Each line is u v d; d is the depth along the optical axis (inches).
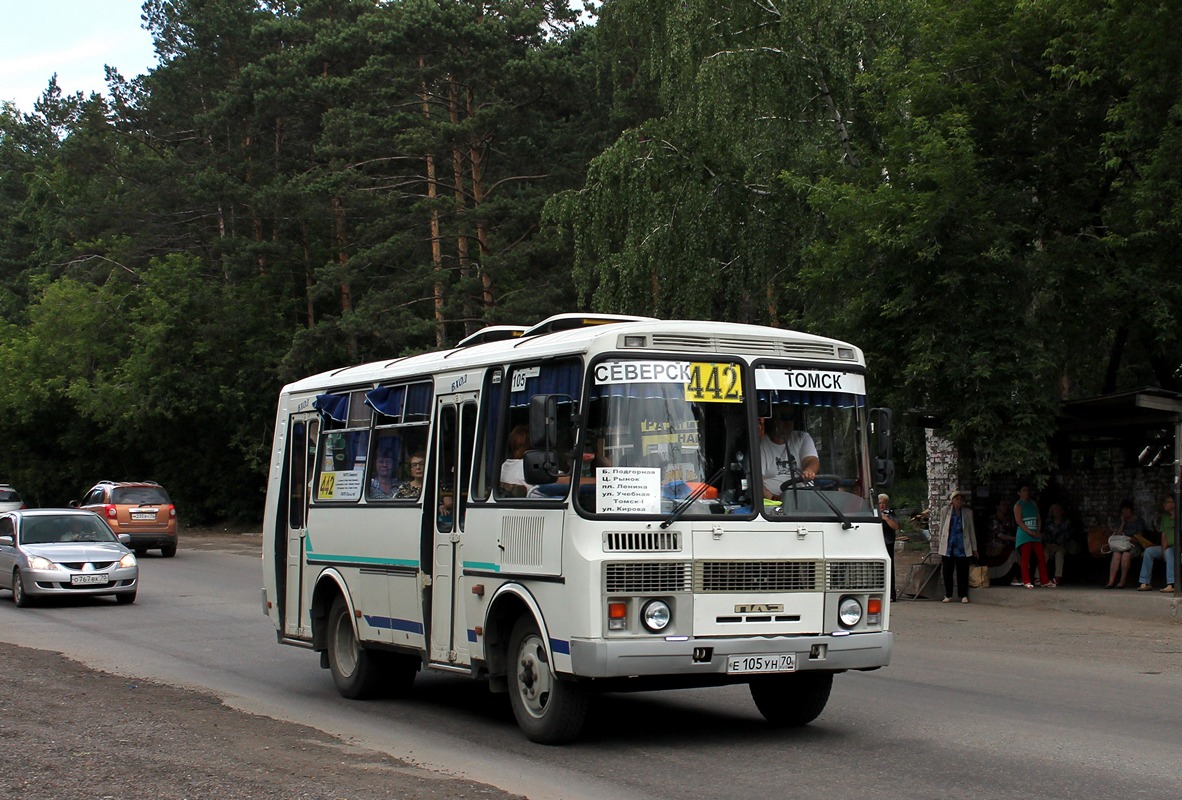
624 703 462.9
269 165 1878.7
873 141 1028.5
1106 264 833.5
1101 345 986.7
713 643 354.6
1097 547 843.4
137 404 1959.9
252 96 1769.2
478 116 1534.2
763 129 1070.4
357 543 480.7
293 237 1919.3
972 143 809.5
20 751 336.2
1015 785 318.7
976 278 810.8
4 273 3011.8
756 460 371.9
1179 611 699.4
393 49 1572.3
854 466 391.5
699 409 369.7
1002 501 864.3
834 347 397.4
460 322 1678.2
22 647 616.1
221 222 2014.0
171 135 2167.8
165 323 1940.2
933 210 788.0
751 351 382.9
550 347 381.1
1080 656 583.8
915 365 795.4
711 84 1041.5
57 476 2395.4
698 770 340.5
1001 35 863.1
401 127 1606.8
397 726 420.8
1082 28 816.9
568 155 1657.2
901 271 813.2
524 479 370.0
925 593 860.6
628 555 350.0
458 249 1673.2
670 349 371.2
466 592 407.8
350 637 492.4
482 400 411.8
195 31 2036.2
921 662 566.9
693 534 358.6
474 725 422.0
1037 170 869.2
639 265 1086.4
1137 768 339.0
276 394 1979.6
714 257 1098.7
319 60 1692.9
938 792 311.3
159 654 623.5
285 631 544.1
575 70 1565.0
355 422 496.7
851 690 487.2
